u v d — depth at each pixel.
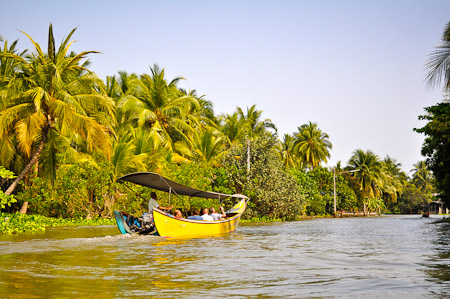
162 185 20.47
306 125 70.62
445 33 21.83
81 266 9.64
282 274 8.63
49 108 25.20
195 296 6.64
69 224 27.55
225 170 36.97
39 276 8.32
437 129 29.62
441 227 27.84
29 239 16.25
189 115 45.00
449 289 7.11
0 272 8.75
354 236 19.33
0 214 21.23
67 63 27.20
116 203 31.66
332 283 7.66
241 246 14.44
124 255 11.73
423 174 116.69
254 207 37.19
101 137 26.25
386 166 87.25
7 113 24.19
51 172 27.66
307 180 57.69
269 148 38.78
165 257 11.32
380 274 8.59
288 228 25.91
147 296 6.64
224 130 51.00
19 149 31.67
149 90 40.75
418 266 9.69
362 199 74.38
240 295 6.71
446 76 21.78
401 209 99.75
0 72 33.00
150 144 36.19
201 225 19.22
